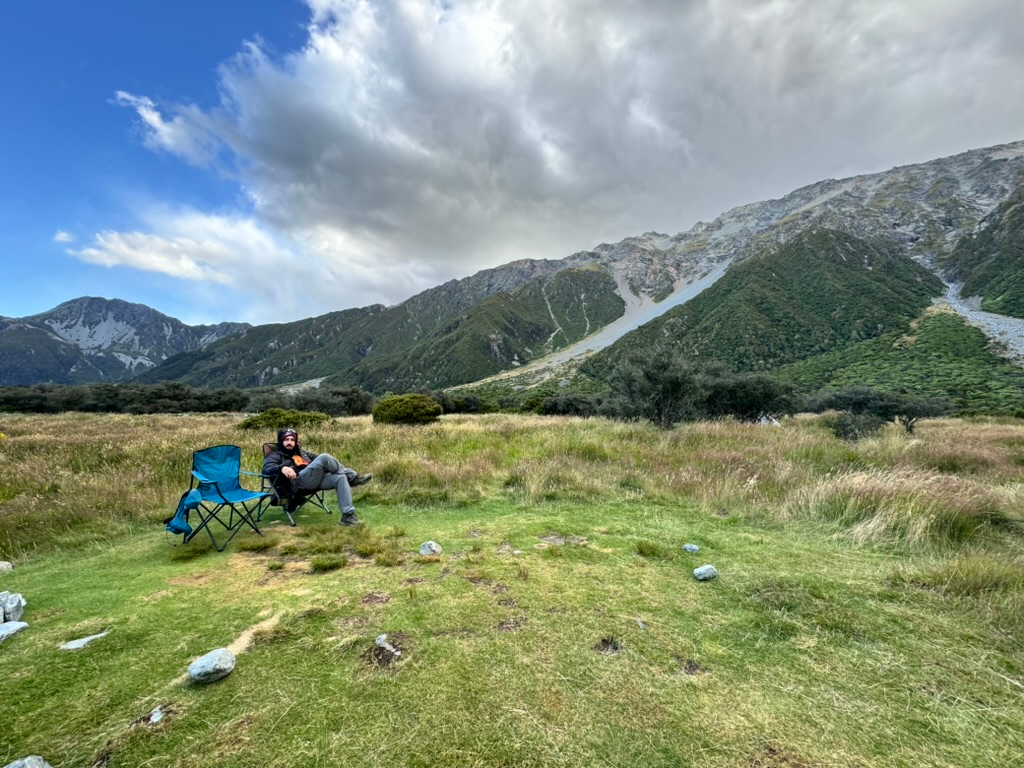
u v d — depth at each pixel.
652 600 3.03
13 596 2.74
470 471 6.82
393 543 4.06
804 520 5.08
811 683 2.18
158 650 2.33
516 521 4.83
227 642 2.41
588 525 4.71
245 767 1.61
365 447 9.19
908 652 2.47
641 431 11.84
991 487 5.98
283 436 4.95
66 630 2.54
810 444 9.91
